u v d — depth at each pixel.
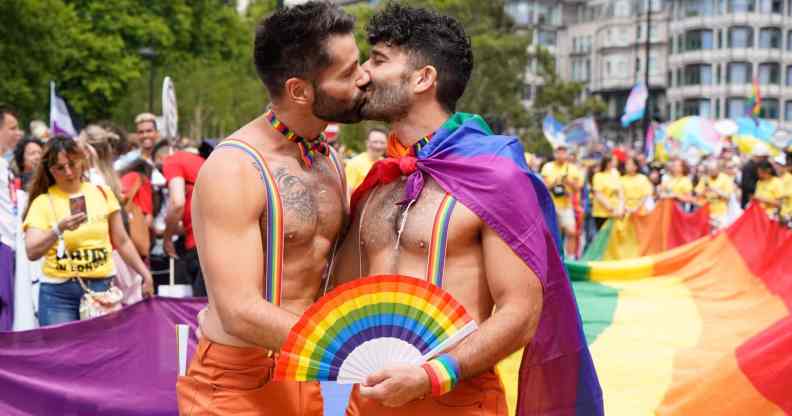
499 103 45.56
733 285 8.82
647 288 9.23
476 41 44.97
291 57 3.33
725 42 85.69
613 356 6.61
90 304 6.37
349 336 2.96
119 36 40.31
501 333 3.02
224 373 3.38
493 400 3.27
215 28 46.50
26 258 6.64
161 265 8.52
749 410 5.09
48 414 5.32
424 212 3.21
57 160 6.30
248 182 3.26
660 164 24.66
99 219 6.50
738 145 27.34
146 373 5.49
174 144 12.08
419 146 3.30
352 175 8.84
